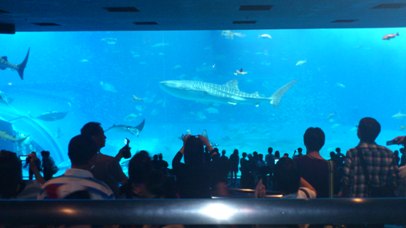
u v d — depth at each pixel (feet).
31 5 45.75
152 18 54.13
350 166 16.14
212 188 15.72
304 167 15.37
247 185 62.59
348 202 4.55
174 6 46.50
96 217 4.44
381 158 15.96
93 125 16.19
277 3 44.75
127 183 11.93
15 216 4.41
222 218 4.43
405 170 16.43
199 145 15.40
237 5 45.93
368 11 49.08
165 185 11.98
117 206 4.49
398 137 18.53
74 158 11.14
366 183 15.90
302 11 49.16
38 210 4.45
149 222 4.45
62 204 4.50
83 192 9.73
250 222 4.40
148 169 11.75
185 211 4.43
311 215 4.44
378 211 4.48
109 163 15.49
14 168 10.70
